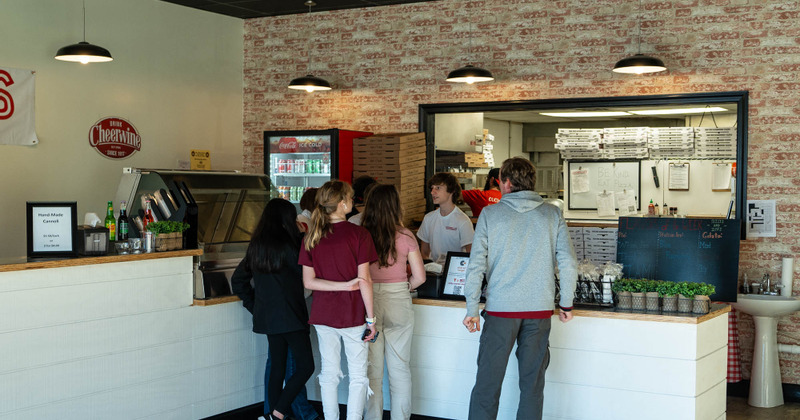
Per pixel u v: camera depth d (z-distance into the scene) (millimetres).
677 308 4637
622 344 4621
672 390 4492
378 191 4809
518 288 4258
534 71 7520
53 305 4387
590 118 12125
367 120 8383
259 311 4965
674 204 9805
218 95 8859
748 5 6652
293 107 8836
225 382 5398
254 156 9117
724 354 4895
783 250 6574
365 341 4645
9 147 6785
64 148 7250
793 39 6500
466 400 5109
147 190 5785
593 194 10344
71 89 7297
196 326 5195
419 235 6125
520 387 4348
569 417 4777
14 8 6797
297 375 4969
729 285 5441
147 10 8008
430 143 8188
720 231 5500
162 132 8219
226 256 5504
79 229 4742
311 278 4637
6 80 6730
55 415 4410
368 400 4938
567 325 4762
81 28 7363
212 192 5949
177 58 8359
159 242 5000
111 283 4672
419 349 5262
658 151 9508
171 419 5047
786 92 6539
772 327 6367
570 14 7352
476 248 4363
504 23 7648
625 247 5746
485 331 4379
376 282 4828
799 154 6500
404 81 8164
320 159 8234
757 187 6660
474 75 7008
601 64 7234
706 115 11000
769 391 6348
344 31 8492
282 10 8594
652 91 7031
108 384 4672
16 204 6867
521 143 13258
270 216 4984
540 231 4285
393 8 8211
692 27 6863
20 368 4246
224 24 8898
